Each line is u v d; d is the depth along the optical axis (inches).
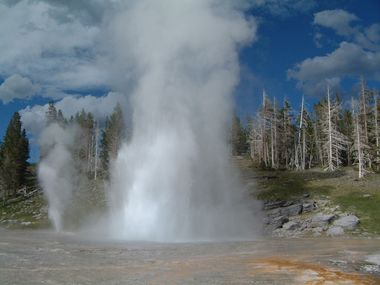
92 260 677.3
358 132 2448.3
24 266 599.2
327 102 2854.3
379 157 2600.9
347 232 1459.2
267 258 740.7
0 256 696.4
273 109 3334.2
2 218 2281.0
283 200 1850.4
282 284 514.6
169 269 607.8
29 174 3437.5
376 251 874.8
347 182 2197.3
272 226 1542.8
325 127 2942.9
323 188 2078.0
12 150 3075.8
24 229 1808.6
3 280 498.9
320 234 1445.6
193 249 870.4
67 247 867.4
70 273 556.4
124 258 711.7
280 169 2920.8
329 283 527.8
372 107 2967.5
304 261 704.4
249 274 575.2
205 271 594.6
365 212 1653.5
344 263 688.4
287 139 3339.1
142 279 530.6
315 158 3518.7
